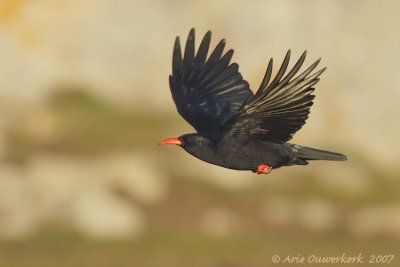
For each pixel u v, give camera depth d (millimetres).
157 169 31875
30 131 34531
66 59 38156
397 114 37875
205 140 11008
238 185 31859
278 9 38500
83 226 27109
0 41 37625
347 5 39094
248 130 10648
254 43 38344
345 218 31109
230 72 11891
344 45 38625
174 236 28062
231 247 27781
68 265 25188
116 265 25562
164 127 36281
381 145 37188
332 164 34656
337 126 37594
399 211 32156
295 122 10219
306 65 38281
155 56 38688
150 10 39031
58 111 36094
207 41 11859
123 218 27922
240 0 38781
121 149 33969
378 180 35062
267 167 10977
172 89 11961
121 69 38375
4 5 38156
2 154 31703
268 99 9984
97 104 36875
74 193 28156
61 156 32625
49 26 38406
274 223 29938
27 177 28609
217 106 11758
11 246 26000
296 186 32812
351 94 38094
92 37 38531
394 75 38406
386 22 38906
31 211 27156
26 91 36969
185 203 30312
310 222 30250
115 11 38875
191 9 39094
